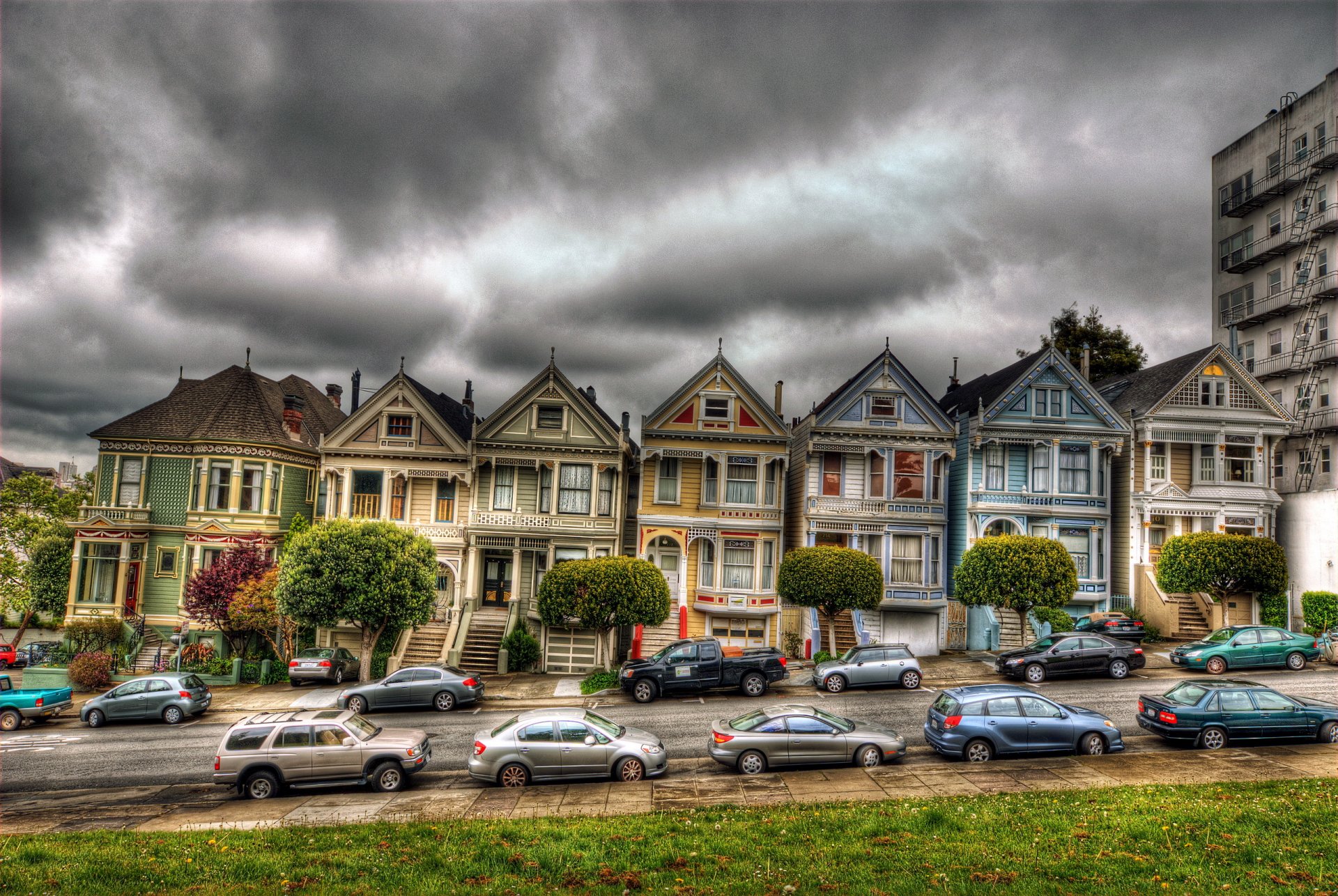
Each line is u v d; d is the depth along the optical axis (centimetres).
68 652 3366
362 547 3041
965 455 3781
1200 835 1249
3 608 4347
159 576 3609
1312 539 3603
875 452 3722
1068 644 2708
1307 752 1778
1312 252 4162
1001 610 3625
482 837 1353
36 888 1152
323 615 3012
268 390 4025
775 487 3697
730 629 3619
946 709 1878
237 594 3203
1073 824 1323
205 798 1769
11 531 4572
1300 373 4250
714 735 1848
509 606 3638
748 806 1537
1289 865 1129
